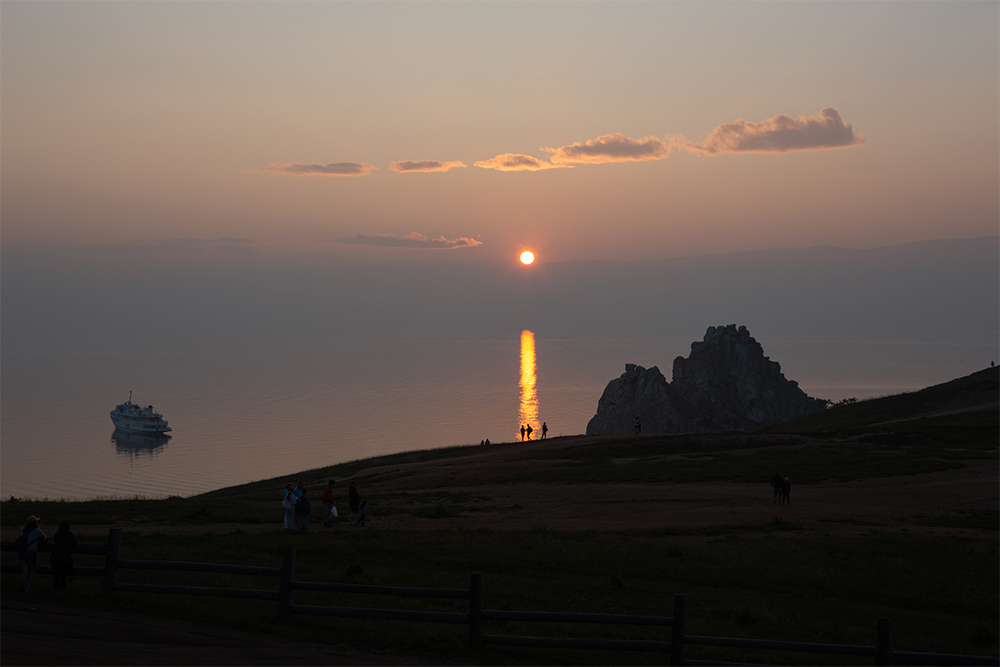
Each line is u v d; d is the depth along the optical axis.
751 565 29.73
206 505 40.97
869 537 35.19
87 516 34.28
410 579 23.73
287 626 16.05
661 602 24.08
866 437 70.25
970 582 29.55
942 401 96.00
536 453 70.12
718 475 54.62
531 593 23.72
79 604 16.39
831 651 13.84
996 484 50.97
